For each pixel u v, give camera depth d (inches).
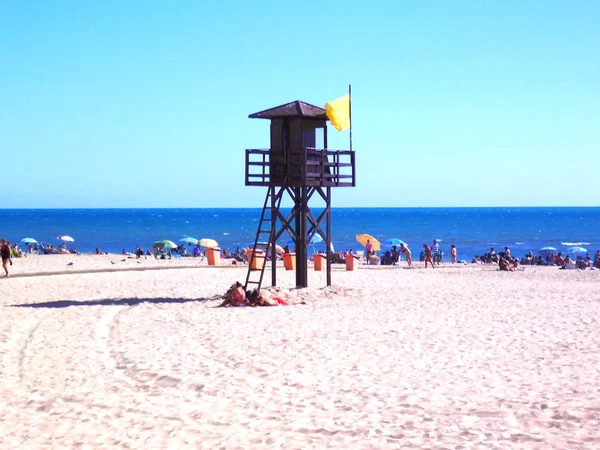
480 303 780.6
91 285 1058.1
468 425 303.9
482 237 4739.2
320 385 396.8
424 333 569.9
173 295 908.6
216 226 6486.2
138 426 330.0
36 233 5088.6
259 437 303.3
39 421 346.9
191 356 493.7
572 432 285.1
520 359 454.3
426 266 1581.0
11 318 700.0
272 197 872.3
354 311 720.3
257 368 446.9
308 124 864.3
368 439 292.2
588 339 526.9
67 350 531.5
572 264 1578.5
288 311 727.1
